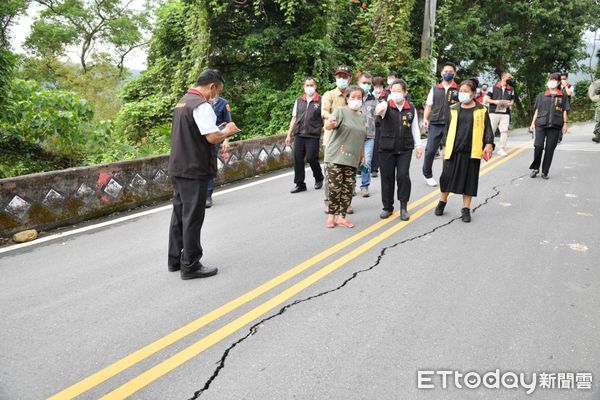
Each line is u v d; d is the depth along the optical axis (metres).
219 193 7.47
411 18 16.41
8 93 9.27
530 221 5.67
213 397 2.56
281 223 5.75
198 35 13.27
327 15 12.95
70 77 26.11
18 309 3.58
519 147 11.70
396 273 4.18
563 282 3.97
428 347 3.01
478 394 2.57
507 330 3.21
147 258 4.68
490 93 12.12
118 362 2.90
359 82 7.20
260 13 12.66
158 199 6.99
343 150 5.31
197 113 3.91
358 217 5.96
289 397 2.55
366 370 2.78
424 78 14.34
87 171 6.00
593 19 19.61
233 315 3.47
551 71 21.77
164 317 3.45
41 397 2.58
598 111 12.85
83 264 4.52
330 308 3.55
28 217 5.41
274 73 14.10
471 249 4.76
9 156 10.03
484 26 19.72
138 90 17.25
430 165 7.63
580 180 7.84
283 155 9.50
